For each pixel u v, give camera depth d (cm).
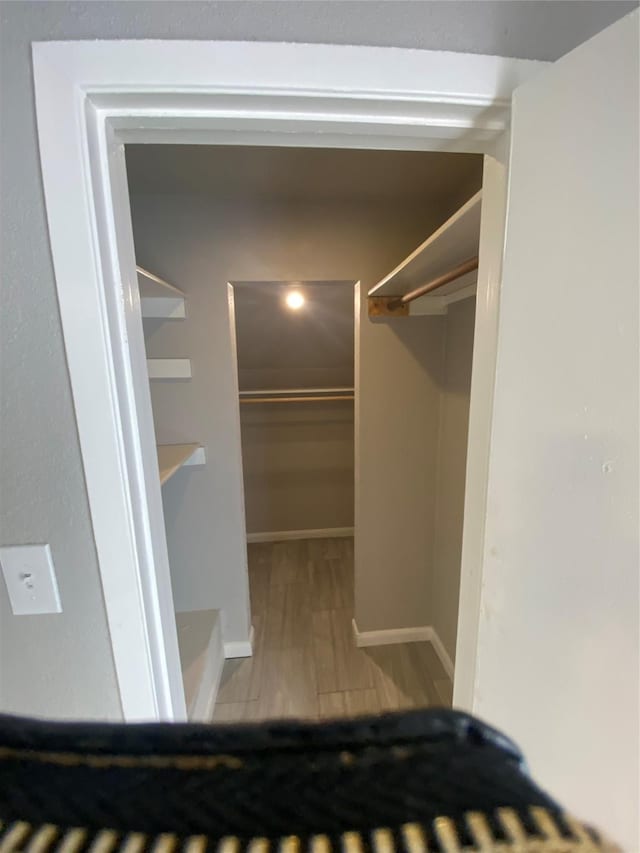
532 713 64
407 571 204
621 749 53
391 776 22
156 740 23
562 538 56
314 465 333
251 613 236
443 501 189
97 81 50
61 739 23
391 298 175
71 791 21
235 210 163
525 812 21
